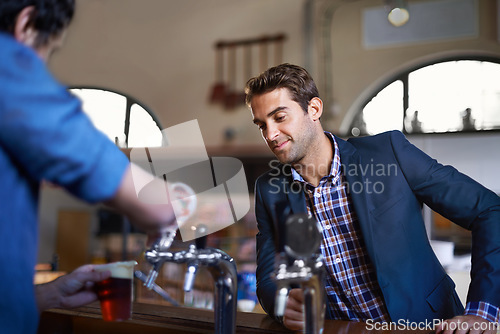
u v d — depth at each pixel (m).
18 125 0.55
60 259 5.73
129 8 6.61
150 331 1.24
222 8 6.28
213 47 6.30
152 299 2.17
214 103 6.24
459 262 4.12
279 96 1.31
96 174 0.59
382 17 5.66
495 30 5.30
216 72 6.28
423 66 5.59
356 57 5.76
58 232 5.80
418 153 1.38
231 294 0.93
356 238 1.39
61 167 0.57
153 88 6.47
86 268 0.92
